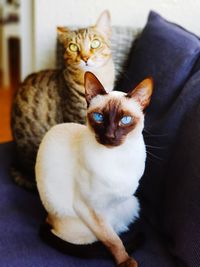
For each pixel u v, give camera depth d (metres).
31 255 0.46
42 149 0.48
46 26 0.77
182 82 0.53
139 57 0.60
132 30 0.67
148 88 0.41
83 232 0.47
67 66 0.59
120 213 0.49
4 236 0.50
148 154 0.53
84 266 0.45
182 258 0.44
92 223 0.46
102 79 0.59
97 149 0.42
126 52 0.67
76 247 0.47
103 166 0.42
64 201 0.47
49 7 0.75
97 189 0.43
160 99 0.54
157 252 0.48
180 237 0.44
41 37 0.78
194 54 0.53
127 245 0.48
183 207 0.45
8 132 1.14
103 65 0.58
